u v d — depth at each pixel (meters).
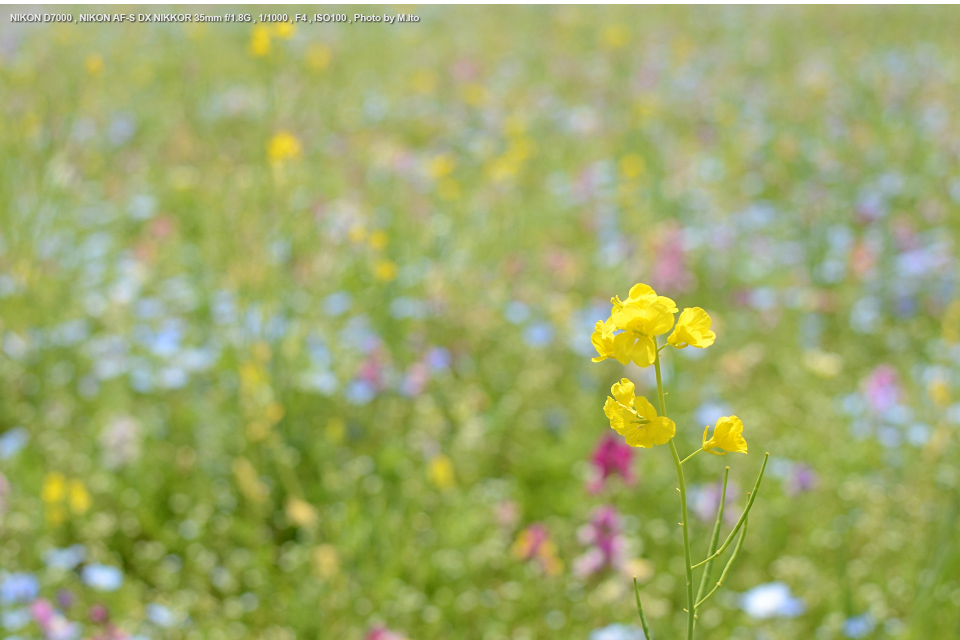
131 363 5.08
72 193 6.21
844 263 6.27
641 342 1.52
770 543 3.83
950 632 3.24
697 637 3.33
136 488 4.21
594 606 3.47
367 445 4.53
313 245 5.20
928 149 8.13
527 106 9.95
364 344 5.06
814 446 4.44
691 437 4.52
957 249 6.31
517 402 4.90
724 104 9.78
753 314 5.70
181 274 6.17
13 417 4.75
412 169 7.86
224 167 6.09
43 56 8.30
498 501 4.16
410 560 3.72
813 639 3.41
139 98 9.57
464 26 14.16
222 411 4.62
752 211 6.93
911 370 4.97
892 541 3.78
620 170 7.81
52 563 3.60
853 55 11.53
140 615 3.48
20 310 5.10
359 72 11.07
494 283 5.96
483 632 3.50
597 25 13.91
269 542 3.88
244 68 10.28
